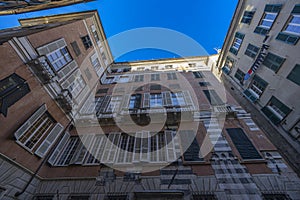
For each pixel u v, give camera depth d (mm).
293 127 9125
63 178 8188
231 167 7621
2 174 6695
